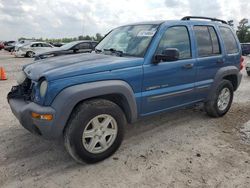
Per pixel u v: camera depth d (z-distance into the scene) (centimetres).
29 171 358
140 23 488
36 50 2544
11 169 362
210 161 390
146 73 408
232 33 596
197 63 487
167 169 367
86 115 350
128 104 393
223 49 551
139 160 390
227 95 577
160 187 328
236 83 601
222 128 518
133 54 426
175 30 461
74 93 337
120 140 393
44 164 376
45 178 344
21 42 3175
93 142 367
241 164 383
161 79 430
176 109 480
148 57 412
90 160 369
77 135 349
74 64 372
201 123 542
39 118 337
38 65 401
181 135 481
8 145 430
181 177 349
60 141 443
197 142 454
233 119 570
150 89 420
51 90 335
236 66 591
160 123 536
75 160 374
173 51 397
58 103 334
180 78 461
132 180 341
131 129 504
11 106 391
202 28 515
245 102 716
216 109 555
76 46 1380
